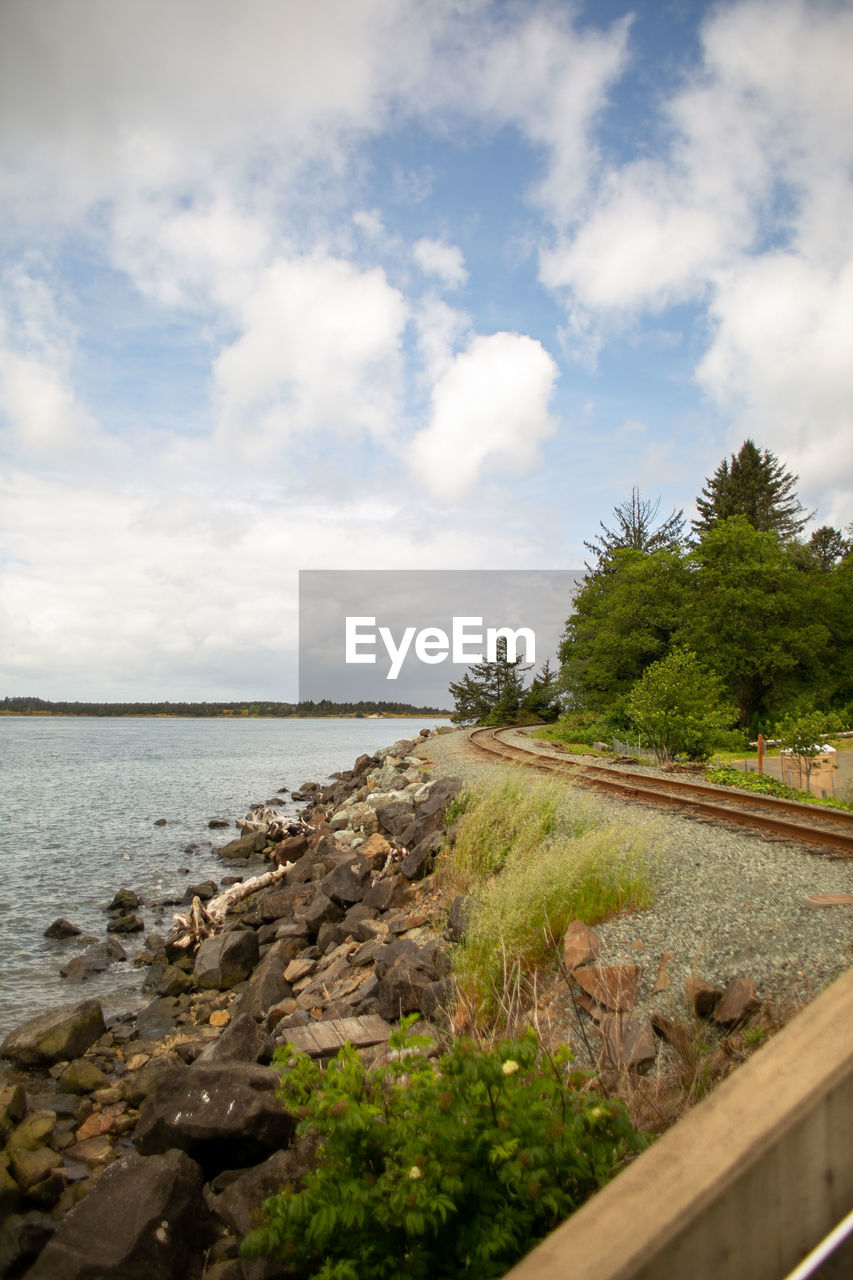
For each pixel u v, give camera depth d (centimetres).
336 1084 295
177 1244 350
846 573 3494
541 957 550
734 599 2962
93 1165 497
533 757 1678
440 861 909
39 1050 669
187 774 4144
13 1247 393
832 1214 146
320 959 859
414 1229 239
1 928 1180
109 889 1460
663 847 746
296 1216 270
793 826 905
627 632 3275
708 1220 137
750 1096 154
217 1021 781
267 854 1744
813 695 2988
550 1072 301
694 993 447
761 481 5853
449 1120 265
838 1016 167
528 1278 135
